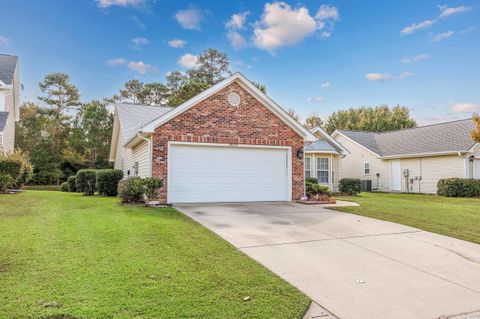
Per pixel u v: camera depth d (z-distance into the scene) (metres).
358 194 20.89
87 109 36.31
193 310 3.89
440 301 4.53
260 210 11.20
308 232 8.11
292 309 4.07
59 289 4.27
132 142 14.70
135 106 22.31
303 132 14.34
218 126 13.04
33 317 3.55
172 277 4.87
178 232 7.52
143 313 3.75
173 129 12.42
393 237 7.87
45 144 34.69
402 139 27.27
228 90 13.25
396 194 22.36
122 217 9.06
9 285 4.34
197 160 12.83
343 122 49.00
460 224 9.53
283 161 14.18
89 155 36.28
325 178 22.09
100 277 4.72
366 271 5.60
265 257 6.12
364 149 28.03
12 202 11.73
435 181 22.80
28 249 5.87
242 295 4.40
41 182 33.03
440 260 6.30
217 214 10.16
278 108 13.86
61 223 8.16
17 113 24.59
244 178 13.48
